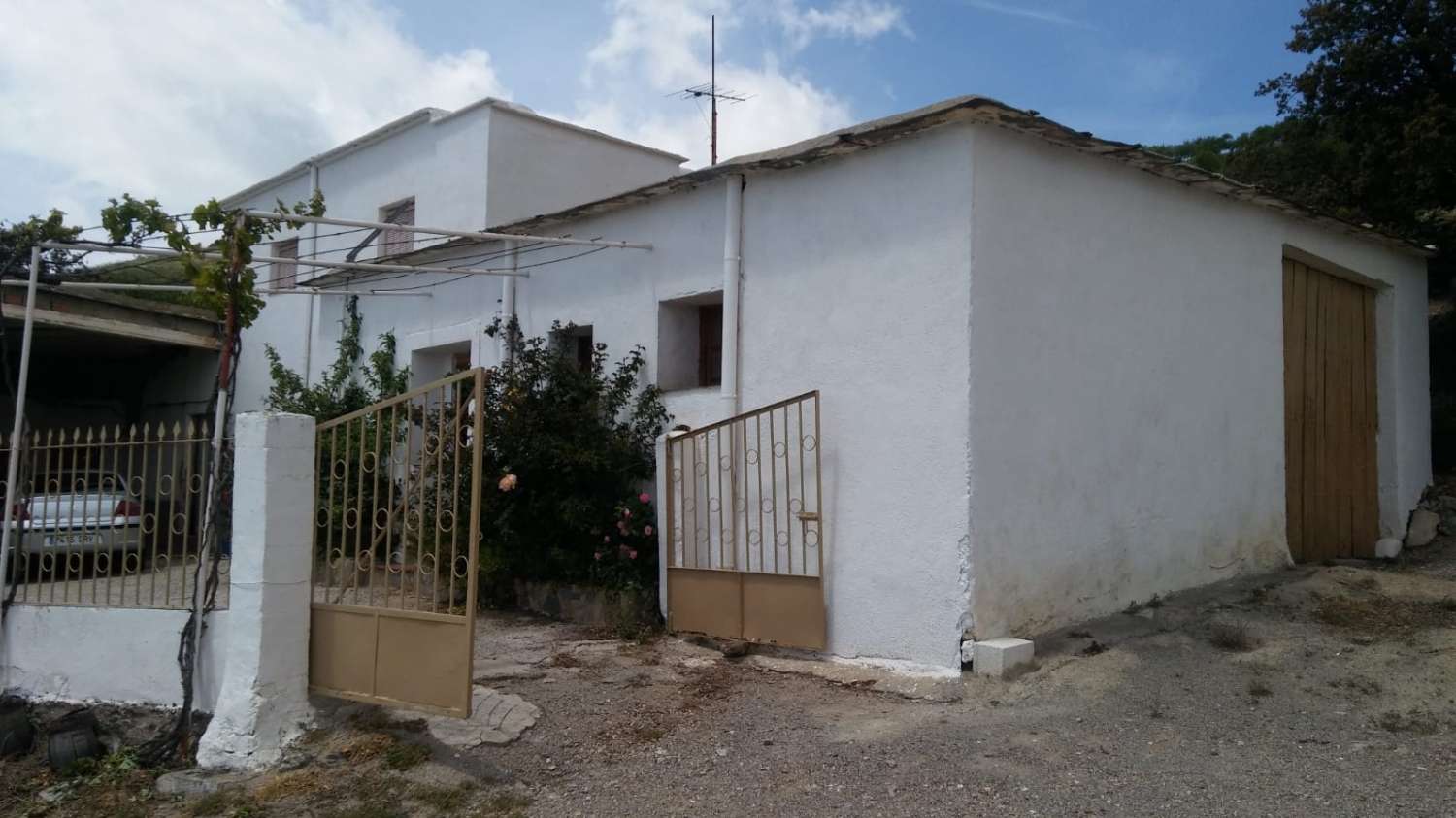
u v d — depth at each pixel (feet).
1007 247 22.35
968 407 21.35
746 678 22.06
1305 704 18.88
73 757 20.18
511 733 18.28
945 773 16.28
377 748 17.78
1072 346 23.97
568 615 28.07
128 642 21.26
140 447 21.66
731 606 24.80
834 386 24.18
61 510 22.94
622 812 15.55
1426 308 36.60
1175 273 27.27
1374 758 16.34
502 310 34.68
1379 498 34.42
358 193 49.75
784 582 23.95
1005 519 22.02
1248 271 29.73
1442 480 36.47
